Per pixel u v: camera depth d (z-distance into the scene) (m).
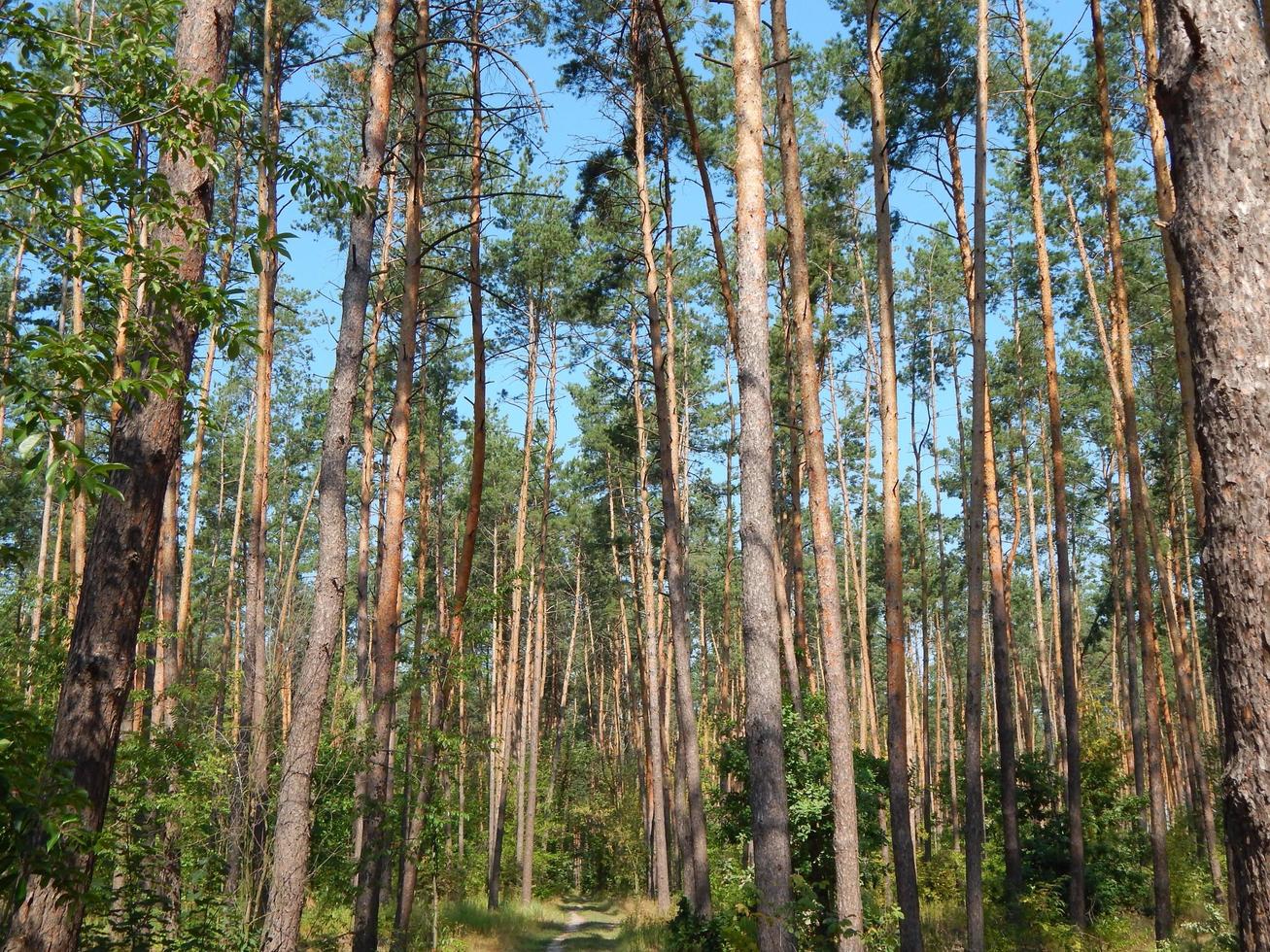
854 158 22.61
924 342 33.12
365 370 22.11
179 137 5.39
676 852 33.41
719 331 31.80
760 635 8.66
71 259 5.01
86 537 17.56
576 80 18.34
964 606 50.78
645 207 18.72
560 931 27.94
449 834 14.95
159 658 16.91
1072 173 21.61
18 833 4.50
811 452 11.92
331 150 19.67
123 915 8.63
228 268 17.16
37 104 4.59
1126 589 24.42
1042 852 21.23
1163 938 15.56
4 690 8.32
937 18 16.86
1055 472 18.58
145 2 5.38
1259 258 3.75
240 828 9.72
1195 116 3.94
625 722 56.28
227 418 33.69
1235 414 3.69
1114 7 18.30
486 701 38.53
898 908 14.50
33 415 4.18
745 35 9.55
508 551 40.09
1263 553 3.56
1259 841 3.43
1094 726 26.98
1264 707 3.49
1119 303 17.28
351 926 15.61
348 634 38.81
